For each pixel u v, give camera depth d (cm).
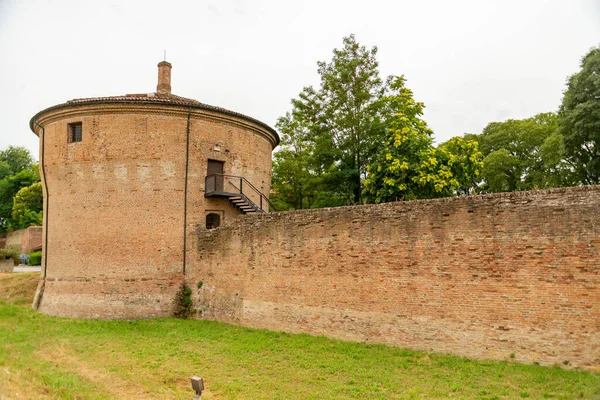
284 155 3806
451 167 2538
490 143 4475
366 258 1561
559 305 1208
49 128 2286
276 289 1783
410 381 1167
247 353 1466
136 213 2108
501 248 1305
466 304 1351
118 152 2130
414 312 1444
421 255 1445
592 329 1161
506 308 1284
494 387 1094
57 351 1488
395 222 1505
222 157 2300
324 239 1667
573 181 3578
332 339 1598
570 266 1201
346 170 3136
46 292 2203
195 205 2183
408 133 2492
